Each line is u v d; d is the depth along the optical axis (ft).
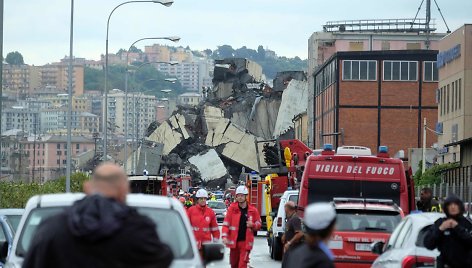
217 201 426.10
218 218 415.64
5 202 323.16
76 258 44.37
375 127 549.54
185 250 67.31
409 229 93.09
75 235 44.19
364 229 120.47
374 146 549.95
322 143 605.31
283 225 203.00
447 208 84.28
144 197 70.85
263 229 309.63
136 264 44.62
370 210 121.80
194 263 66.69
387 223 120.98
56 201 71.77
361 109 549.95
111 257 44.32
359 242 119.85
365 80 549.95
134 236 44.50
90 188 47.93
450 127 429.79
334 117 556.51
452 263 83.25
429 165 457.27
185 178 462.19
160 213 68.85
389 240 100.22
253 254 228.63
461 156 356.18
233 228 137.49
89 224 44.16
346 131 550.36
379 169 158.71
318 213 53.98
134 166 513.04
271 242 216.13
